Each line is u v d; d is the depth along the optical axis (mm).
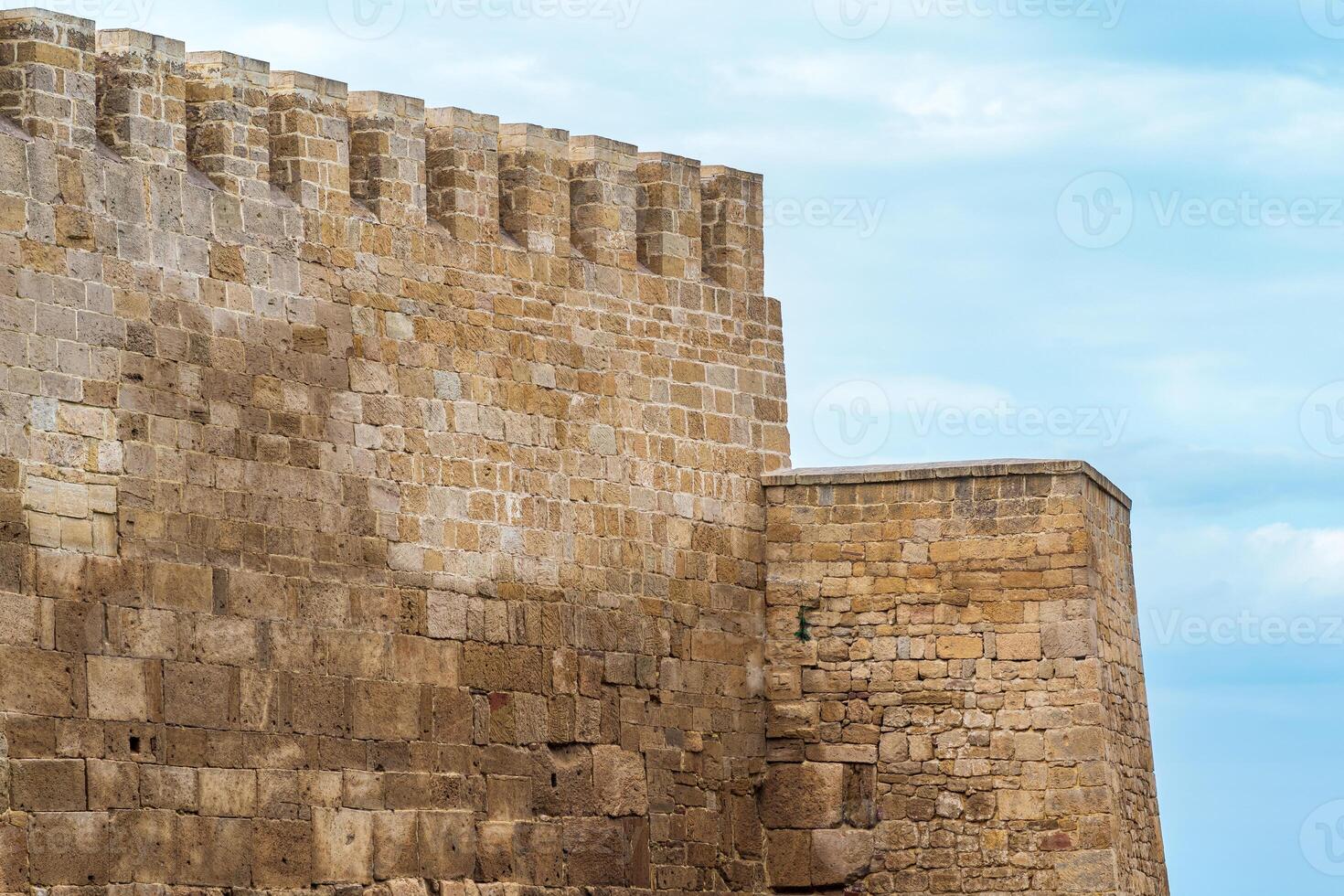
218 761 30359
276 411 31547
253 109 31828
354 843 31844
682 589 36625
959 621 37000
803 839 37125
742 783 37156
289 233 32062
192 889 29906
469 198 34438
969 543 37094
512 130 35469
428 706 33000
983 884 36344
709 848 36562
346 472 32312
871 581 37406
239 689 30672
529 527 34594
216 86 31594
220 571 30625
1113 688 37219
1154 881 38125
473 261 34312
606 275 36156
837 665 37375
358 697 32125
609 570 35625
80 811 28797
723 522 37344
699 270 37594
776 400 38375
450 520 33531
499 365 34469
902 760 36938
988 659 36812
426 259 33719
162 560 29984
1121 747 37312
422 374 33438
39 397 28953
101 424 29547
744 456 37781
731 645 37250
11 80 29500
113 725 29250
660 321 36812
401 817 32469
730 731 37031
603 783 35156
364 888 31922
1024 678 36625
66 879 28562
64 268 29359
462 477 33750
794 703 37438
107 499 29500
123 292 29969
